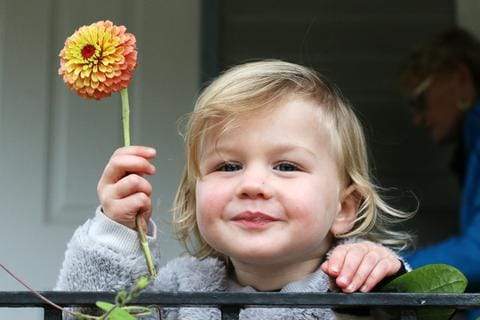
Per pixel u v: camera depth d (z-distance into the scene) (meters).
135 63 1.56
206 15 3.74
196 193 1.76
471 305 1.42
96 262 1.68
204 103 1.75
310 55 4.35
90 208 3.35
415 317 1.44
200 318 1.80
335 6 4.39
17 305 1.41
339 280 1.57
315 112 1.74
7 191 3.34
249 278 1.79
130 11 3.48
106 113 3.39
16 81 3.38
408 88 3.86
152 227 1.74
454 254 3.02
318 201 1.69
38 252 3.33
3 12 3.39
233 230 1.66
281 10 4.32
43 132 3.37
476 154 3.32
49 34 3.41
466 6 3.96
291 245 1.65
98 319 1.33
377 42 4.40
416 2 4.41
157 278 1.84
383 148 4.45
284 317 1.74
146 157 1.68
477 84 3.71
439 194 4.39
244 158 1.69
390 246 2.18
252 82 1.75
